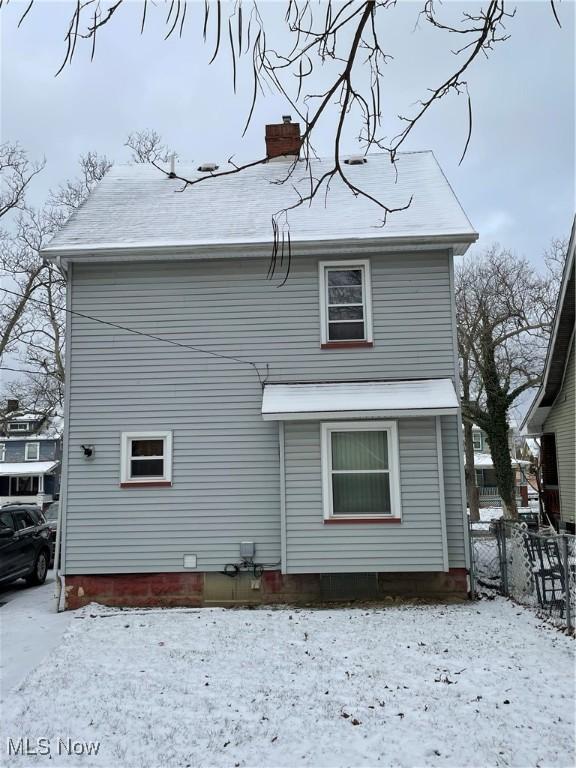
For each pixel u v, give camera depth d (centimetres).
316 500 997
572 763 452
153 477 1047
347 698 590
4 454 4422
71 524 1030
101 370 1063
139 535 1027
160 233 1098
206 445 1042
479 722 525
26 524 1310
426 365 1043
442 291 1059
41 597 1142
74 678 659
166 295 1079
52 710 575
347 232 1056
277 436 1038
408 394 995
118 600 1017
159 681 646
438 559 977
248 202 1236
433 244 1041
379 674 654
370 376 1047
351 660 704
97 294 1081
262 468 1032
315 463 1005
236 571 1012
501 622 855
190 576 1020
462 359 2784
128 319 1074
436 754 472
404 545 982
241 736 514
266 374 1055
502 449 2328
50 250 1041
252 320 1068
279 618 912
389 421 1006
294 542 990
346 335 1073
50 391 2859
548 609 889
